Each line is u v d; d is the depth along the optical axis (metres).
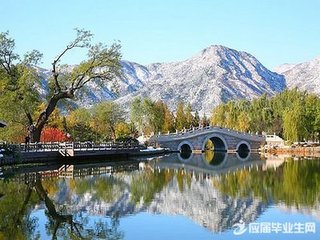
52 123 90.69
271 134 136.00
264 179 48.88
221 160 84.12
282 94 164.25
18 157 53.72
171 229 25.42
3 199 33.09
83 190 38.28
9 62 61.84
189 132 113.06
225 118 153.50
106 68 65.88
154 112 132.88
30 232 24.33
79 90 66.81
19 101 61.94
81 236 23.86
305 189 40.34
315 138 117.88
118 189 39.66
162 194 37.69
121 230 25.14
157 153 98.31
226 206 32.28
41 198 33.84
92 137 102.00
